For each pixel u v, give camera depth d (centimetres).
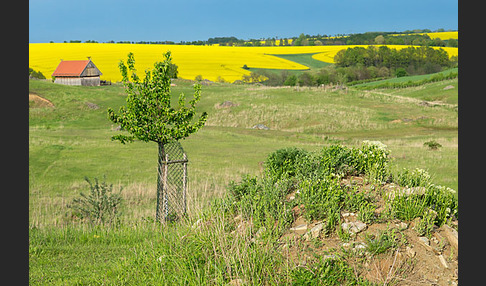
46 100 5619
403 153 2808
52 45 14775
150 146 3128
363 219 746
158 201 1273
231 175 2066
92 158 2570
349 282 623
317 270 634
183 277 676
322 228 725
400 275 644
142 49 14425
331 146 1002
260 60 14888
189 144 3362
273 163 1048
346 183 891
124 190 1677
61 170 2202
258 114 5278
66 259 856
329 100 5981
